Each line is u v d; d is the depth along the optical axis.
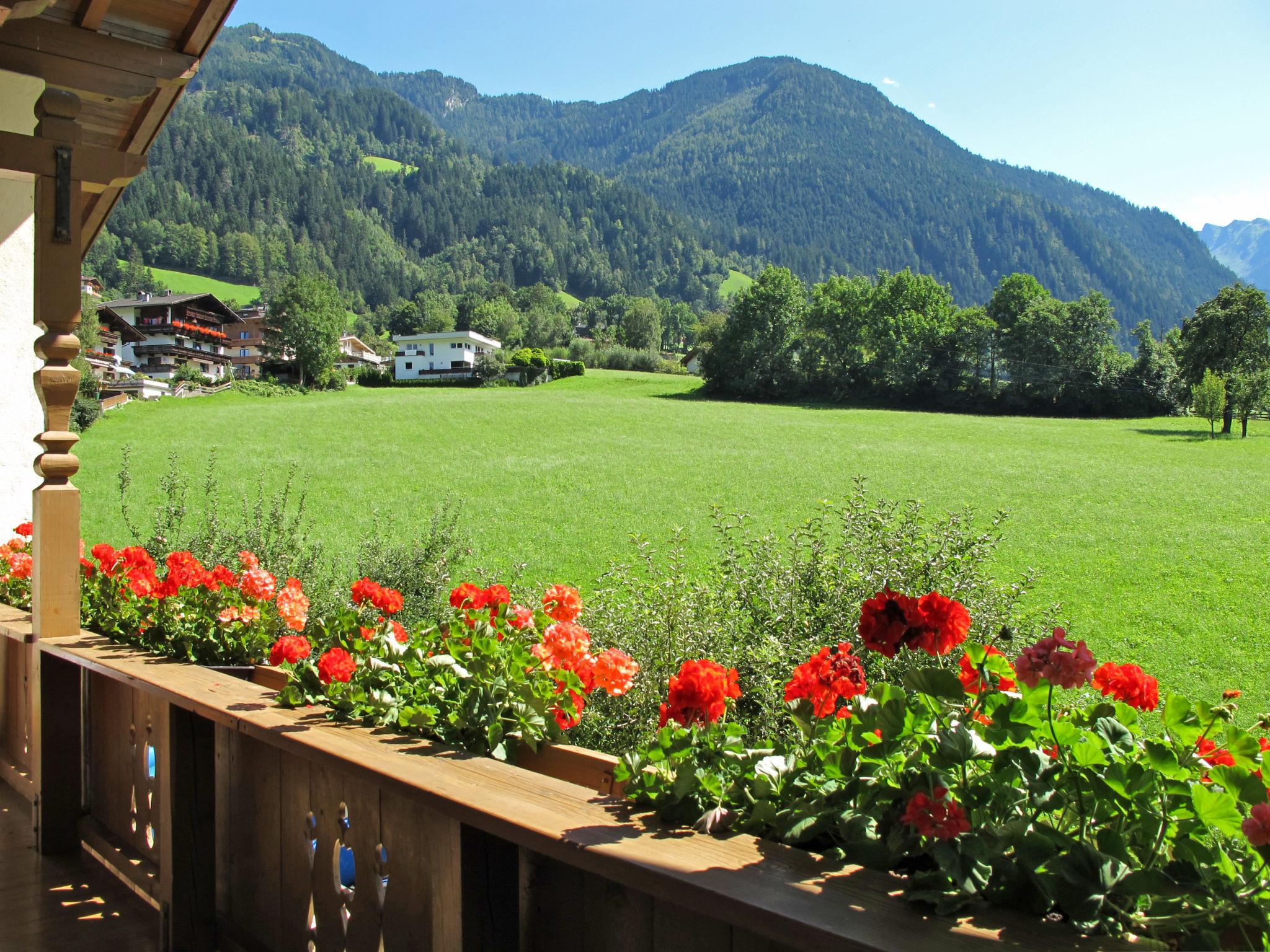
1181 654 8.64
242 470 25.06
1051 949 1.01
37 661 3.41
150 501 18.33
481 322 125.75
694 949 1.39
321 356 68.38
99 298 80.94
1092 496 20.70
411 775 1.74
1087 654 1.33
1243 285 55.56
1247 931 1.10
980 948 1.00
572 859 1.35
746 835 1.41
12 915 2.94
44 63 3.49
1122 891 1.14
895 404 65.06
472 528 16.55
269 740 2.14
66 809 3.44
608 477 24.31
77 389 3.45
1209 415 41.81
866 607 1.69
